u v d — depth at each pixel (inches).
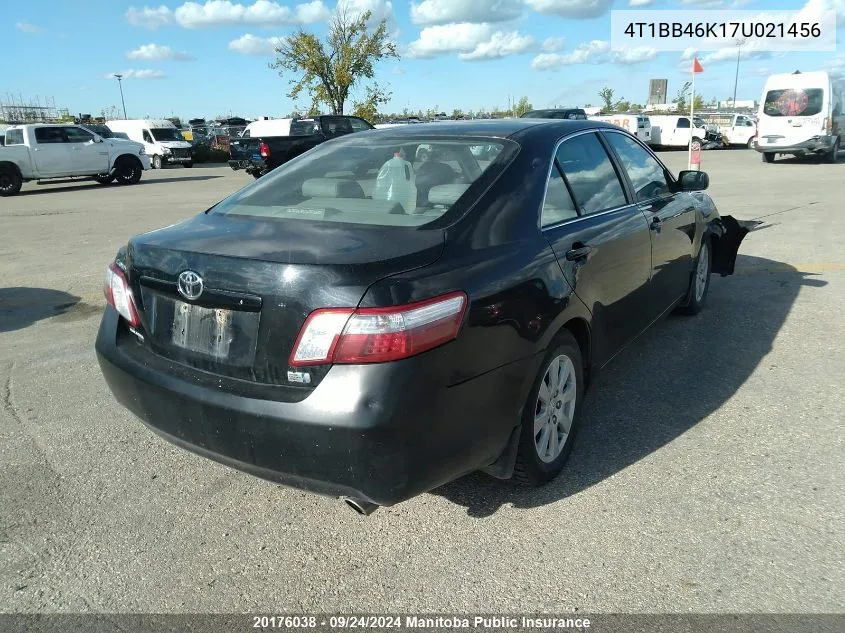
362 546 111.7
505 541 111.7
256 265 97.8
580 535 112.4
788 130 835.4
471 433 101.6
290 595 101.0
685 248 194.7
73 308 252.8
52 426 154.2
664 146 1400.1
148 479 132.3
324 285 93.0
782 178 669.9
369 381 91.0
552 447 126.0
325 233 107.1
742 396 163.5
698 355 190.7
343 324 91.4
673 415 154.3
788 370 178.9
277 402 95.1
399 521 117.9
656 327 215.5
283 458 96.4
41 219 505.4
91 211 554.6
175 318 108.0
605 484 126.8
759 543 109.0
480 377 101.3
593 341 136.2
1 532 115.8
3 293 275.3
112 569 106.9
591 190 146.0
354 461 92.4
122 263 120.3
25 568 107.1
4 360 197.6
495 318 103.1
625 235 147.6
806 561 104.7
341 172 132.0
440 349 95.0
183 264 104.7
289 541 113.4
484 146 130.9
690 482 126.9
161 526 117.7
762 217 421.4
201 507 123.3
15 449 143.7
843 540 109.3
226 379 101.7
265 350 97.1
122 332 121.3
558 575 103.3
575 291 124.4
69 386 177.3
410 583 102.8
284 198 128.6
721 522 114.7
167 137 1262.3
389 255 98.0
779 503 119.6
